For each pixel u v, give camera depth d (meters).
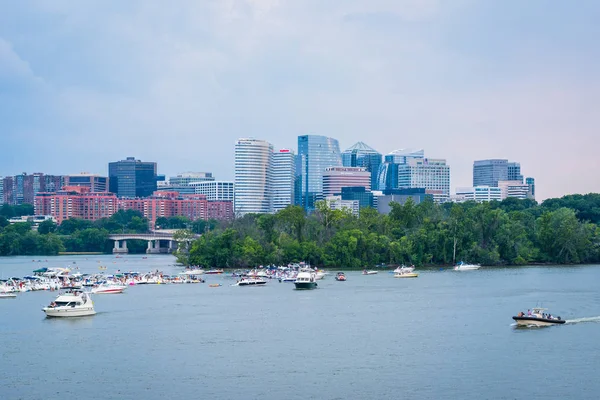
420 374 192.50
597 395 175.75
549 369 196.62
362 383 184.88
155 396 175.75
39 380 188.88
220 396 175.50
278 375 192.12
